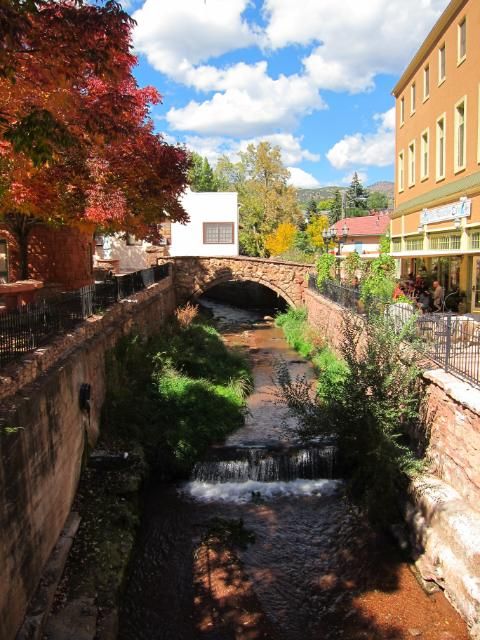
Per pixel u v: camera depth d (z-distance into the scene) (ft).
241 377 59.67
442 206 61.11
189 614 25.66
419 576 27.71
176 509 35.40
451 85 59.31
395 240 87.15
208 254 121.29
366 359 36.14
